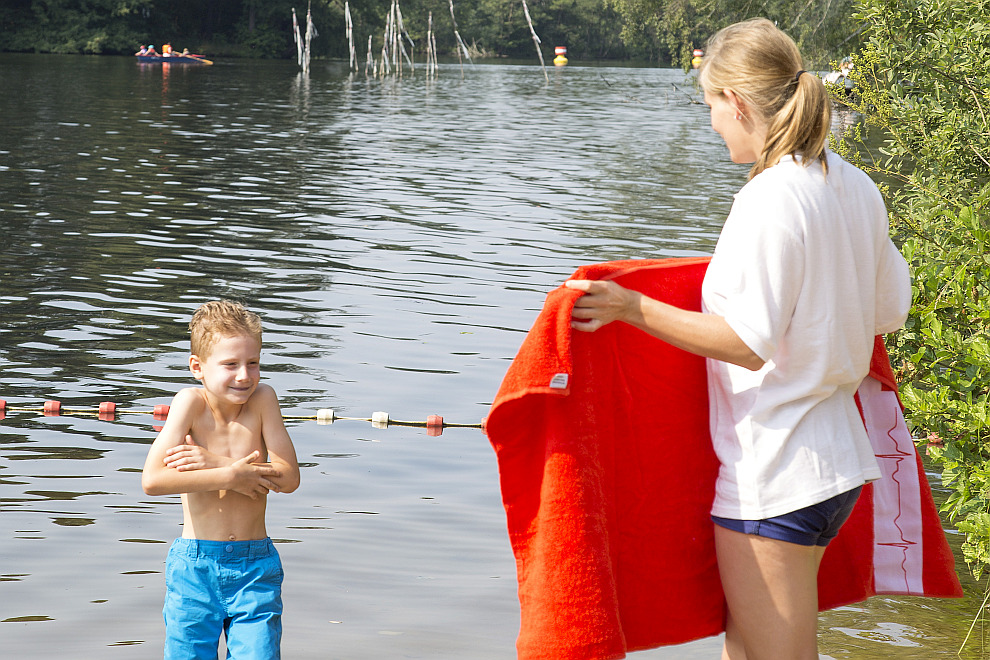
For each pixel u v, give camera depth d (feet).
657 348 11.07
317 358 33.71
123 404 28.68
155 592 18.35
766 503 10.43
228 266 48.08
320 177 82.28
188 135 109.50
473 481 24.11
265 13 320.70
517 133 125.70
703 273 11.46
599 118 152.76
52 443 25.53
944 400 17.20
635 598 11.26
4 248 50.19
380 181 80.94
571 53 443.32
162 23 313.73
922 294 18.89
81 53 294.46
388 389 30.81
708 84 10.89
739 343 9.96
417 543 20.67
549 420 10.37
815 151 10.34
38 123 113.80
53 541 20.21
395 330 37.55
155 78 205.05
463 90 207.21
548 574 10.32
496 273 48.01
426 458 25.44
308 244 54.34
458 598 18.39
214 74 227.61
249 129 118.83
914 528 12.18
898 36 28.17
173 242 53.62
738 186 82.43
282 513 21.91
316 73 248.93
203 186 74.90
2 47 289.33
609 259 51.88
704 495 11.32
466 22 428.56
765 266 9.97
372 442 26.37
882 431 12.15
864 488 12.10
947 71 26.68
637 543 11.21
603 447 10.86
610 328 10.91
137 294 41.98
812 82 10.27
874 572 12.31
